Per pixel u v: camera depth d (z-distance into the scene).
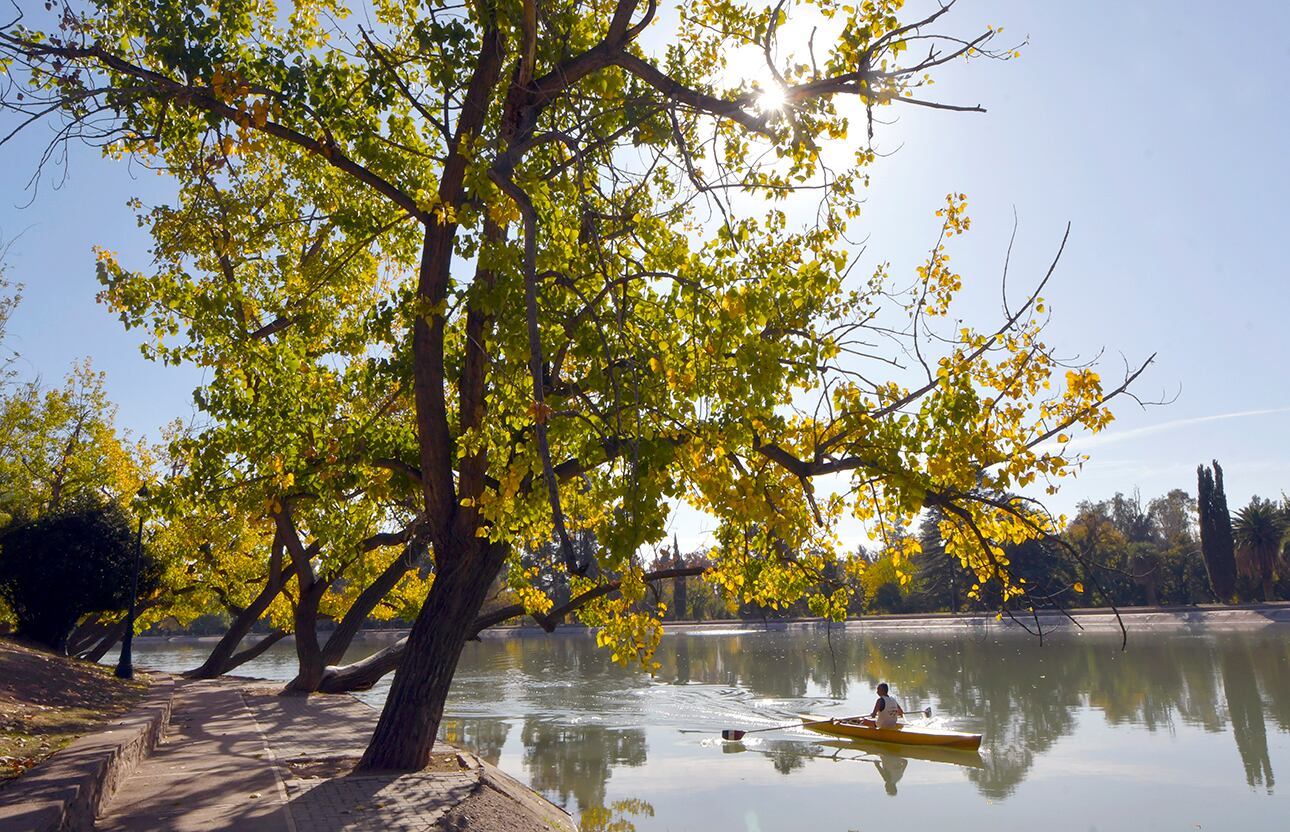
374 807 9.33
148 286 15.12
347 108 10.88
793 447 9.52
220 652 28.55
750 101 9.09
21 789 7.50
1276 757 16.78
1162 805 13.61
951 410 8.33
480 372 10.63
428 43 10.30
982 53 8.32
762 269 9.86
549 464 6.31
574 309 9.80
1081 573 50.25
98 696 16.20
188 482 14.29
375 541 19.80
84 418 32.31
